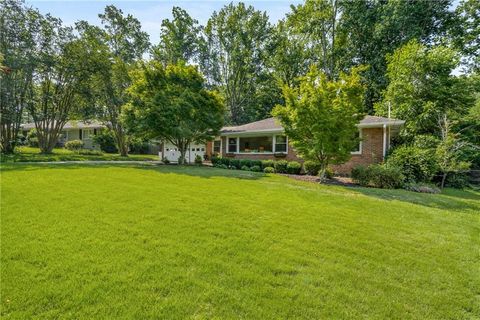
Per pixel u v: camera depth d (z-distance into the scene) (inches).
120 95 834.2
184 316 91.2
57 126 835.4
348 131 380.8
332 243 159.8
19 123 762.2
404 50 650.2
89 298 97.7
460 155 511.8
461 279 127.6
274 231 173.6
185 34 1181.7
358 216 218.7
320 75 390.0
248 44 1179.3
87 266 119.2
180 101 558.9
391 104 644.1
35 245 137.9
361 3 874.1
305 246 153.4
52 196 237.3
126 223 175.0
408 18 785.6
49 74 752.3
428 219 225.9
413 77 625.9
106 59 789.2
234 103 1263.5
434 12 789.2
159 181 338.0
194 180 358.0
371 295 110.0
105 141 1072.2
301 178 449.4
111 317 89.0
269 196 274.4
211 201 239.8
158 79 596.7
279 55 1111.0
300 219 200.7
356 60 965.2
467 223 221.6
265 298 103.3
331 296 107.3
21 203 213.2
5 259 122.7
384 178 398.6
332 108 374.0
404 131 598.2
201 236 159.0
